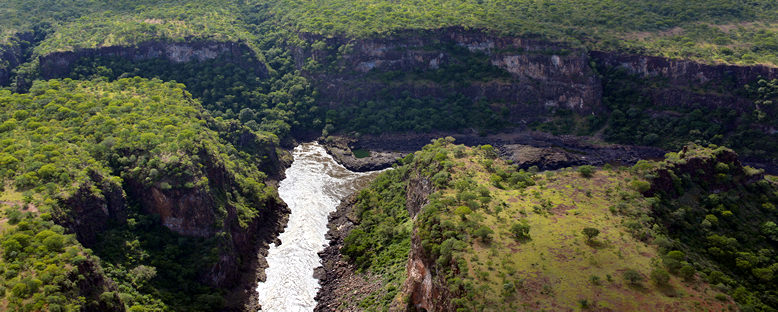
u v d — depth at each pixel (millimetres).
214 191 123938
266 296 113938
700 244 96688
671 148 184500
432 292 89812
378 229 129625
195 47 199250
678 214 100438
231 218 124125
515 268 85562
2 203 96188
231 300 111062
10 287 79375
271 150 173000
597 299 79438
